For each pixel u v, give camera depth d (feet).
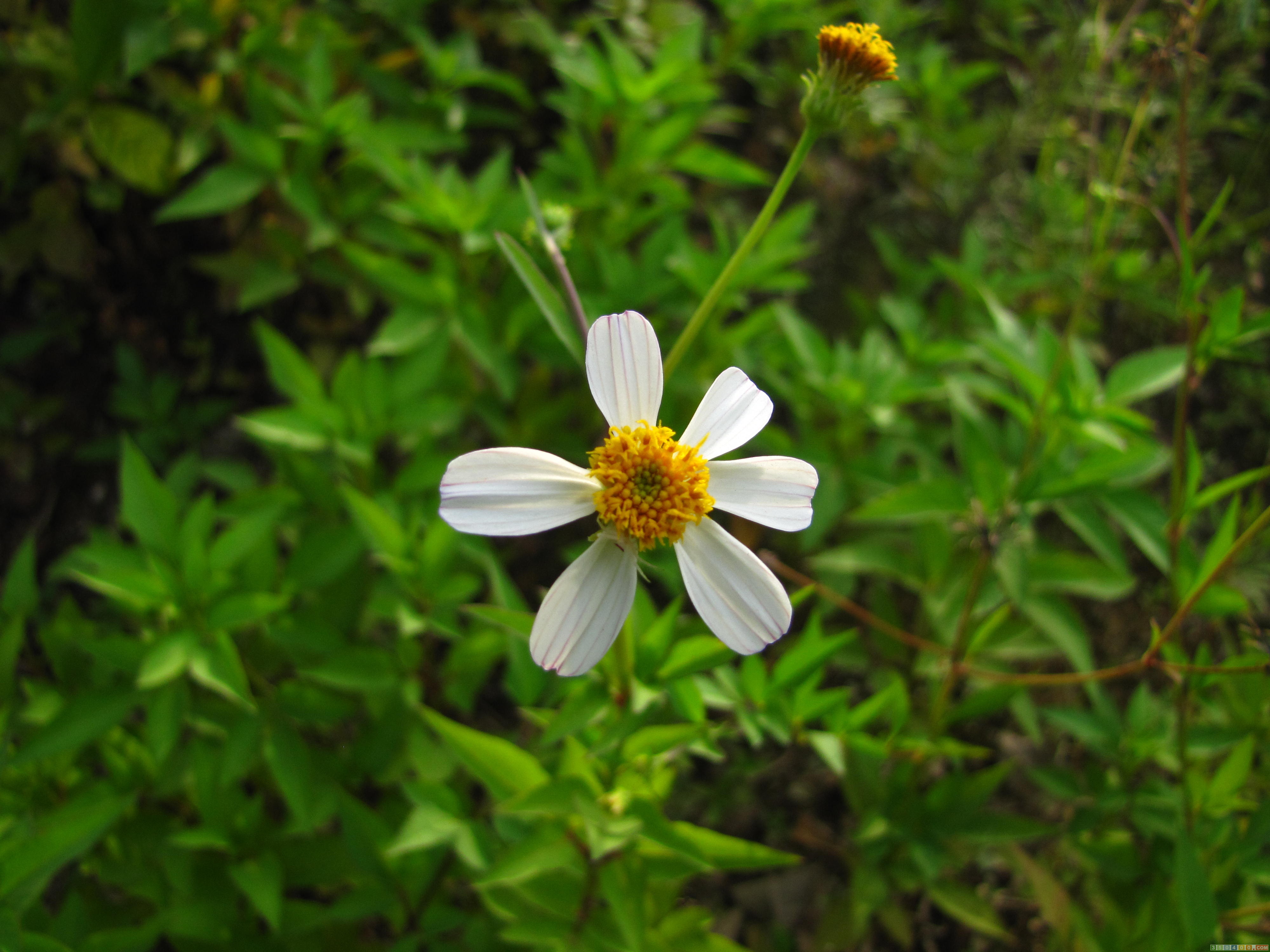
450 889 0.50
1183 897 0.40
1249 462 0.69
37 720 0.45
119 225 0.69
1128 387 0.46
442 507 0.30
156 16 0.56
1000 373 0.57
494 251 0.54
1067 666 0.65
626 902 0.37
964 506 0.48
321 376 0.70
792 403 0.59
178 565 0.43
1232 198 0.72
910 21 0.71
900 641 0.57
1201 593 0.41
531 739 0.47
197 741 0.44
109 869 0.45
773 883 0.59
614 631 0.32
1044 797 0.62
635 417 0.33
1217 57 0.72
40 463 0.68
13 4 0.60
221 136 0.63
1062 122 0.69
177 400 0.70
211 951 0.44
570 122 0.66
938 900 0.50
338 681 0.45
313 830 0.44
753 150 0.77
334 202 0.58
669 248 0.56
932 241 0.75
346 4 0.67
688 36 0.57
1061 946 0.49
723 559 0.32
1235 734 0.47
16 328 0.69
